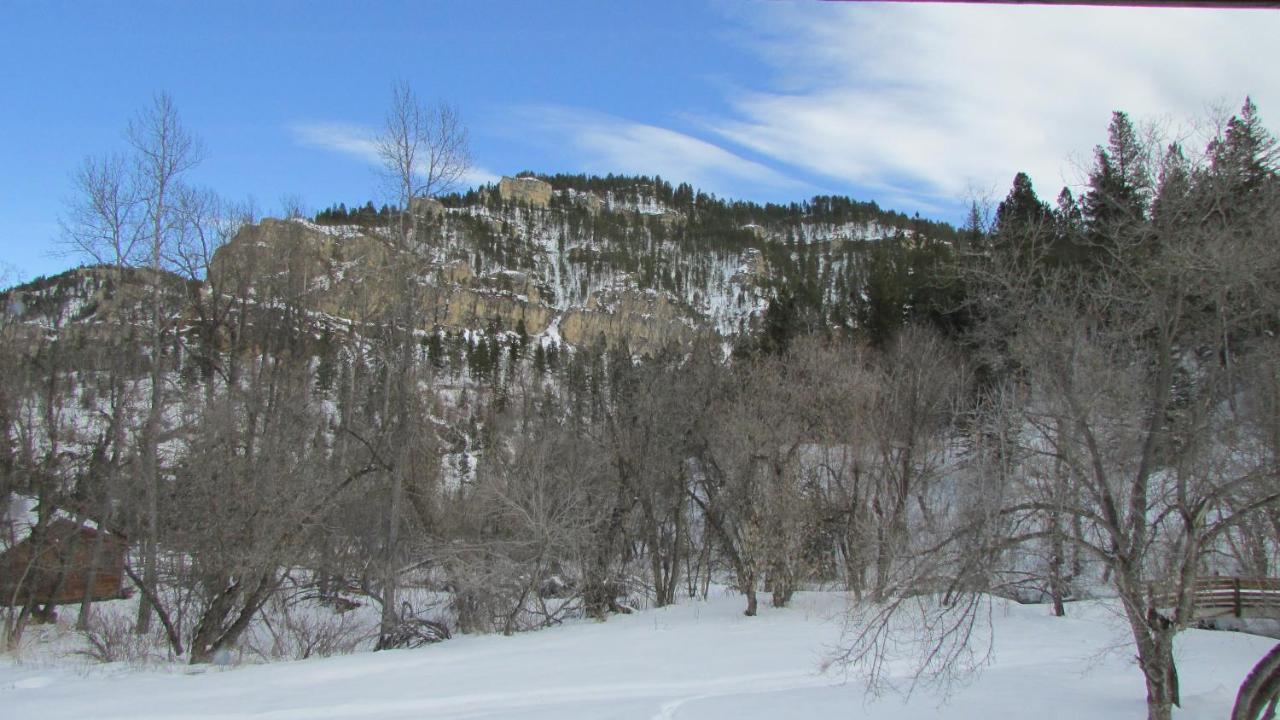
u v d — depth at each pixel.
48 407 26.38
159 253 27.53
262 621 25.11
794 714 12.05
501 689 14.66
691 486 30.50
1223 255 9.70
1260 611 17.70
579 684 14.98
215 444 23.56
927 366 29.36
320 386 33.97
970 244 25.52
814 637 19.58
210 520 21.47
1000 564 12.36
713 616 24.17
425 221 26.41
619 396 29.28
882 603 12.39
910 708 12.24
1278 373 10.53
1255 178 10.14
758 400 27.27
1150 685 10.16
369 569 24.72
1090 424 11.33
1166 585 10.53
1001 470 15.30
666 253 175.00
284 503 22.50
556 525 23.70
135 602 31.88
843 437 27.89
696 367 28.64
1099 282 13.76
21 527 27.58
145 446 25.38
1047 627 20.25
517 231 176.50
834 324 51.72
